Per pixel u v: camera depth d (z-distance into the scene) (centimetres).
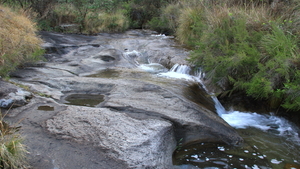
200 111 360
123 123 301
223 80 509
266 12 575
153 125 303
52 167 226
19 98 347
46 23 1142
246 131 388
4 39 529
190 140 322
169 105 361
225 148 321
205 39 569
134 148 256
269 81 415
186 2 1087
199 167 276
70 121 298
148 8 1670
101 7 1270
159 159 254
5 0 946
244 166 284
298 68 406
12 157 222
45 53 693
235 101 481
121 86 431
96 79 472
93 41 957
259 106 463
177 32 1017
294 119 411
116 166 232
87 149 251
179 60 654
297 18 496
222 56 508
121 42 946
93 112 322
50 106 342
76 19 1230
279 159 309
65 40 906
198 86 521
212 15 659
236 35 500
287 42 434
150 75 582
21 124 290
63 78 470
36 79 462
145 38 1091
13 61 524
